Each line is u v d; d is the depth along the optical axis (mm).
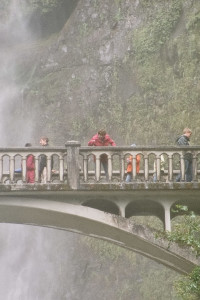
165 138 42000
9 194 23391
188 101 41625
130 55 46094
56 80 50312
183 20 44219
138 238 23453
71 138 47969
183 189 23375
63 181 23500
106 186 23219
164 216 24938
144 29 45812
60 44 51062
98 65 48031
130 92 45406
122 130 44750
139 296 39781
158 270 39250
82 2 50656
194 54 42688
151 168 36906
